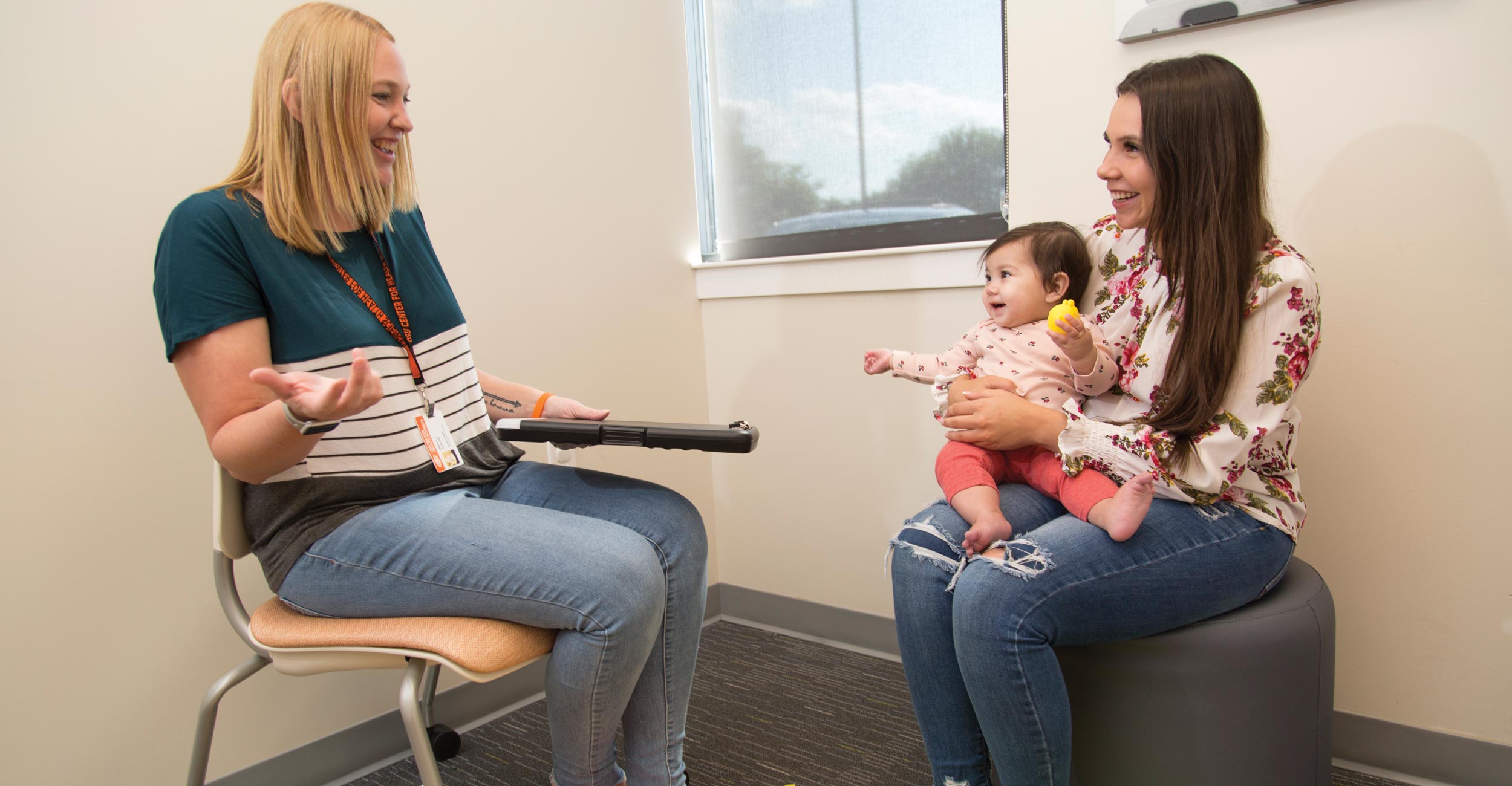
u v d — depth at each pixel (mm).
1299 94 1379
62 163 1262
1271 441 1183
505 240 1779
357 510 1113
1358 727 1469
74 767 1313
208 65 1401
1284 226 1417
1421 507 1379
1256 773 1105
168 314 1000
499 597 1049
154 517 1374
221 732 1445
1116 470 1184
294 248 1090
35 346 1253
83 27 1270
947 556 1182
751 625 2223
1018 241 1441
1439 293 1320
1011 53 1617
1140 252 1349
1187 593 1087
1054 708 1063
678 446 1181
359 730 1597
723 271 2168
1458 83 1269
